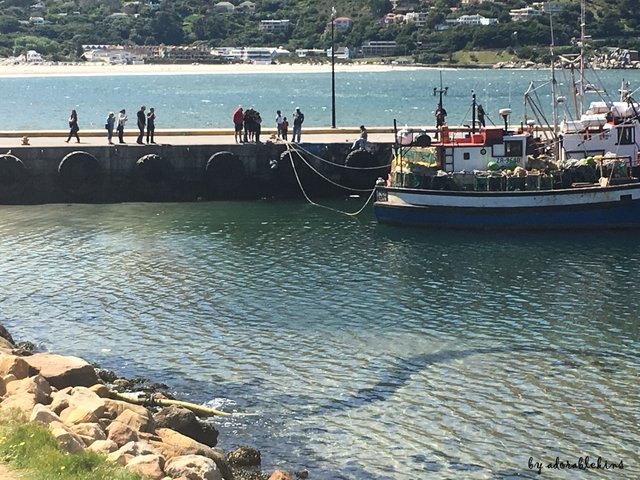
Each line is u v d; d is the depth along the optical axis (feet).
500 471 80.28
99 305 123.65
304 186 192.34
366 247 152.56
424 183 165.78
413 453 83.20
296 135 195.52
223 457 77.71
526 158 166.09
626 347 106.52
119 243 155.74
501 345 107.55
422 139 169.89
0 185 187.32
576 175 162.09
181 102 490.08
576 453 83.10
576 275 135.23
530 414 90.12
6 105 467.93
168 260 144.87
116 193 190.49
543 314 118.21
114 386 95.25
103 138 203.51
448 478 79.20
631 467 80.84
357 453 83.20
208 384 97.55
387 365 102.06
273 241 156.66
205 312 120.26
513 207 161.58
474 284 131.34
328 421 89.15
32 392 79.30
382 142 192.13
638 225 161.07
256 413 90.84
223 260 144.77
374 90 605.31
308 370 100.94
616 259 143.33
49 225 169.58
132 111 417.49
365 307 121.60
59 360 90.58
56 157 188.65
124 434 74.02
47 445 65.72
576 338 109.50
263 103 472.85
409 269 139.13
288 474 75.97
